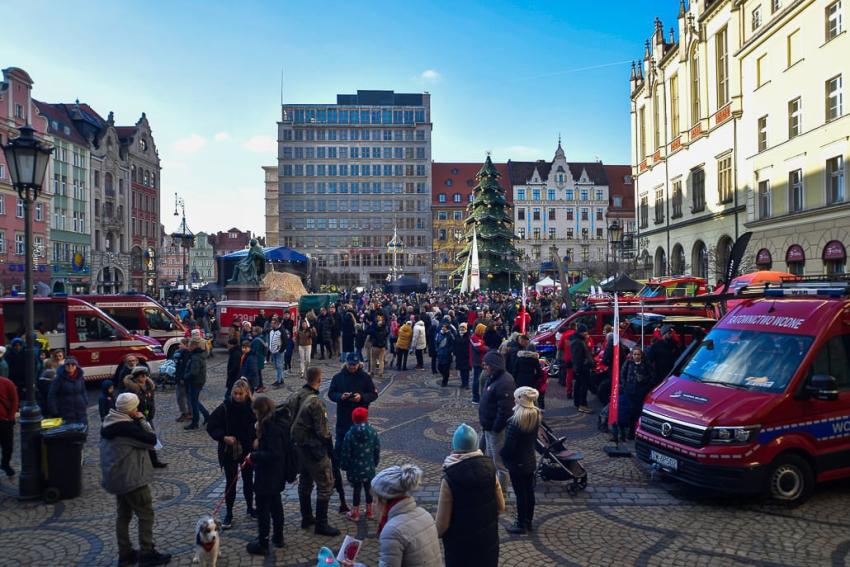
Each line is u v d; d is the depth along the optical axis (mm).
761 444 7352
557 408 13602
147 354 16969
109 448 5953
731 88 32875
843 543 6398
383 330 18500
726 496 7945
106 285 62781
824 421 7660
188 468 9391
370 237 107812
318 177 107812
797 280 9508
